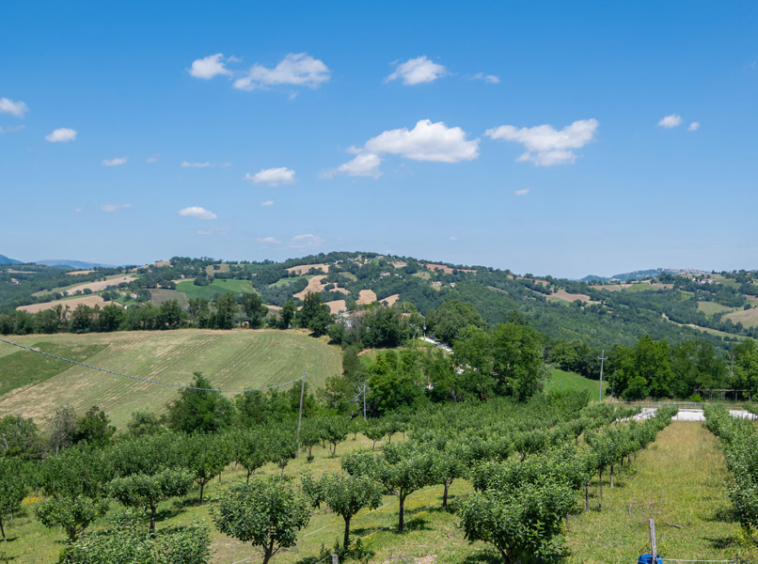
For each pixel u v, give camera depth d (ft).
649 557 58.49
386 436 253.03
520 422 219.20
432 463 102.06
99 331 517.96
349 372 398.21
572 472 85.87
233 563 87.56
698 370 353.92
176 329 542.57
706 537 79.61
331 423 216.54
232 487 73.56
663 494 108.58
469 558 79.41
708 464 134.31
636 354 348.38
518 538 60.03
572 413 259.19
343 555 84.07
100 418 284.20
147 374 409.90
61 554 53.98
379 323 485.56
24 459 255.70
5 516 148.05
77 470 139.33
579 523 94.07
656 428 179.42
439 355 359.87
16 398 358.02
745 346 350.64
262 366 436.35
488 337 356.79
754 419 229.25
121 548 51.93
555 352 477.77
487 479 81.76
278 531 71.46
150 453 149.18
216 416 288.51
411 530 98.17
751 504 68.69
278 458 170.60
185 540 55.62
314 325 535.60
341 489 83.92
